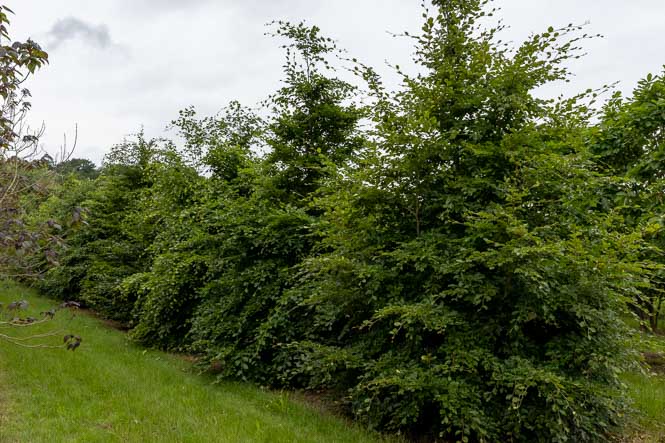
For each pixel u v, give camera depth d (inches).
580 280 136.9
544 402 136.0
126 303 377.1
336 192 183.8
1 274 167.8
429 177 169.3
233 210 258.1
